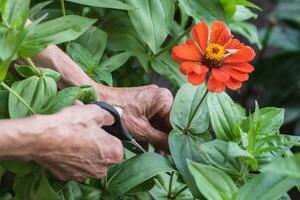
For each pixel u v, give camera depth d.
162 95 1.03
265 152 0.95
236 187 0.89
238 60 0.93
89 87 0.98
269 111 0.99
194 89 1.02
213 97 0.99
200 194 0.96
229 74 0.92
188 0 1.12
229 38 0.95
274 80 2.31
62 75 1.02
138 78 1.23
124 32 1.19
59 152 0.90
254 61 2.34
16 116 0.95
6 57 0.89
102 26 1.21
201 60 0.93
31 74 0.98
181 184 1.06
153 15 1.08
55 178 0.96
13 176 1.08
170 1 1.09
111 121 0.96
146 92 1.03
